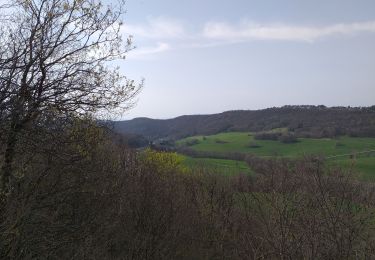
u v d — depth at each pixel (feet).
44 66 20.27
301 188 22.93
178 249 34.68
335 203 21.38
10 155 19.47
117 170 30.63
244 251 27.50
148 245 31.37
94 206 26.71
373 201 21.21
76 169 23.86
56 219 23.31
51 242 22.00
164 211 34.60
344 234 20.52
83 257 23.66
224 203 43.80
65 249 23.70
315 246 20.70
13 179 19.33
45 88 20.58
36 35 20.03
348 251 20.16
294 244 21.18
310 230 21.11
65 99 21.40
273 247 21.93
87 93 22.04
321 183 22.02
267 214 24.77
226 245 37.73
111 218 29.12
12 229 18.78
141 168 36.29
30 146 20.48
